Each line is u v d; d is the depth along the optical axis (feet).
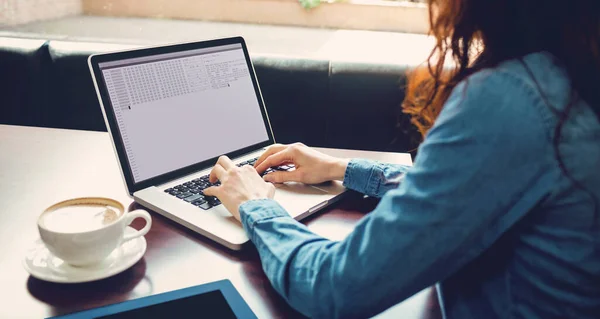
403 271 1.72
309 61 5.69
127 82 3.14
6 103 5.89
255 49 7.35
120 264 2.26
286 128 5.77
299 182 3.25
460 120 1.66
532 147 1.59
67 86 5.81
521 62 1.71
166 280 2.23
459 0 1.82
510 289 1.84
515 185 1.62
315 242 2.10
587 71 1.67
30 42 5.92
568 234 1.69
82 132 4.10
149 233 2.62
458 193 1.63
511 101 1.61
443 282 2.06
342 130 5.71
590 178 1.63
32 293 2.10
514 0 1.73
